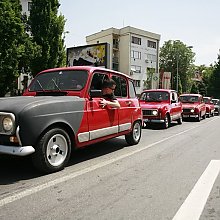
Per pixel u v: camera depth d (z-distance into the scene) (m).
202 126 14.54
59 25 27.30
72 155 6.58
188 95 19.33
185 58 76.88
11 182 4.49
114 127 6.57
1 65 19.34
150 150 7.45
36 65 26.45
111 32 52.47
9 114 4.37
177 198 3.96
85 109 5.55
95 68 6.21
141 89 54.25
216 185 4.57
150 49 55.62
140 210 3.54
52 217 3.30
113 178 4.83
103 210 3.51
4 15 18.86
